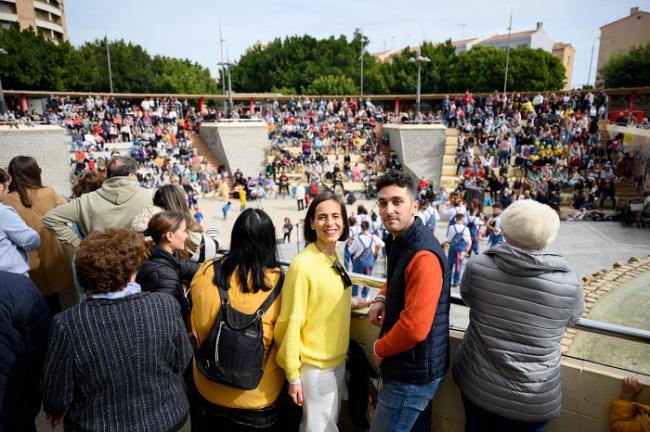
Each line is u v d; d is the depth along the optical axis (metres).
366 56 76.44
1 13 57.00
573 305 1.93
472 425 2.18
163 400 1.90
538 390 1.94
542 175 23.62
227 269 2.28
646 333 2.09
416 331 1.87
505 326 1.96
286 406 2.47
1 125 23.00
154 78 59.00
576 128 26.64
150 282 2.51
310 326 2.20
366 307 2.61
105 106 30.88
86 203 3.19
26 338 2.07
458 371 2.22
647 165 21.92
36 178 3.52
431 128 27.73
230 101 30.88
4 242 2.68
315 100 36.72
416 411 2.06
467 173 25.11
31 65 41.53
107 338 1.76
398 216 2.01
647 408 2.03
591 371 2.18
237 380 2.11
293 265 2.19
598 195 21.55
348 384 2.57
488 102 31.20
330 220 2.15
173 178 23.50
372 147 30.66
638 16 61.44
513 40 75.94
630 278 6.70
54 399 1.74
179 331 1.96
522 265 1.89
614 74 53.38
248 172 29.52
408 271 1.98
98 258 1.77
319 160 28.88
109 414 1.79
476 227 13.24
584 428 2.26
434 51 55.25
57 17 65.19
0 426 2.03
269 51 74.56
